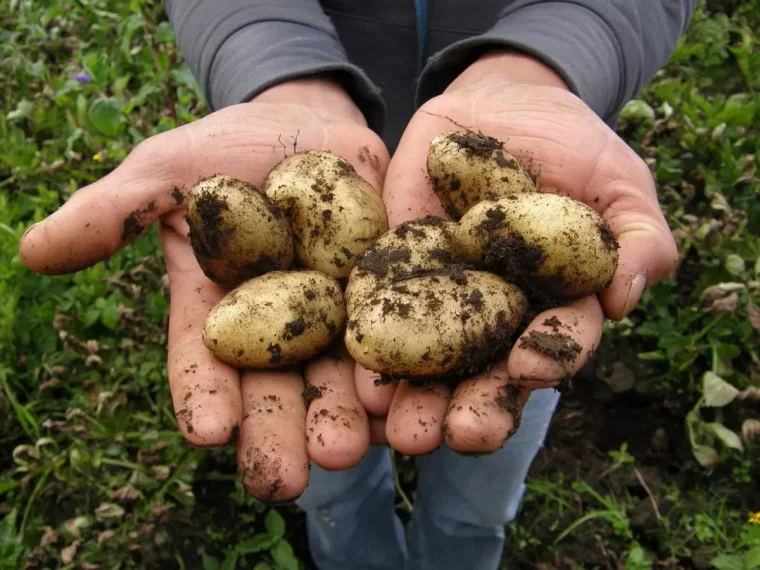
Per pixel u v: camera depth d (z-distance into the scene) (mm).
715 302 500
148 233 552
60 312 502
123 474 458
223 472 474
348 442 257
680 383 520
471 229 293
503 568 474
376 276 297
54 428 472
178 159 336
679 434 509
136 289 507
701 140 636
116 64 718
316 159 343
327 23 416
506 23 398
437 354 258
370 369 266
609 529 478
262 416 267
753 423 477
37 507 453
